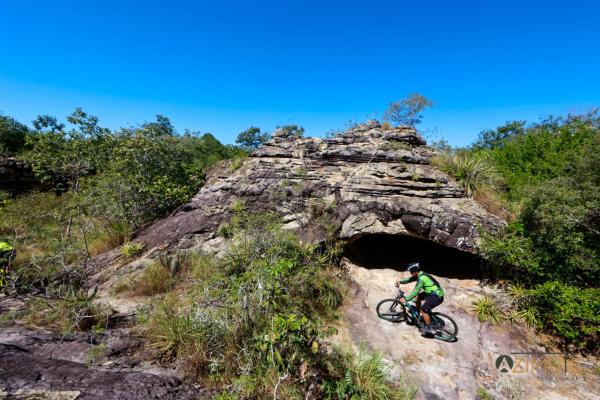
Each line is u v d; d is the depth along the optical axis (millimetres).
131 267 6215
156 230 7699
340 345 4289
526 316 4922
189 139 20406
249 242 5465
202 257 6230
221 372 3359
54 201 9742
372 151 7668
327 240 6156
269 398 2971
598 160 5438
